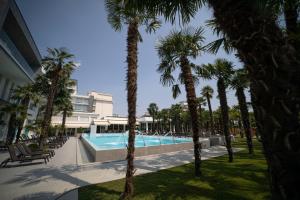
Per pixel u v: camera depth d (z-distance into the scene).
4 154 12.85
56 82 16.03
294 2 4.08
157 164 9.09
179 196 4.67
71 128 46.34
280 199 1.68
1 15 13.48
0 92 19.73
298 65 1.85
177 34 8.00
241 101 13.32
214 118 45.16
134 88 5.17
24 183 5.86
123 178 6.52
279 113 1.75
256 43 1.96
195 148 6.97
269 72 1.86
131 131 4.95
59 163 9.41
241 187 5.24
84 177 6.64
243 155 11.57
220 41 5.26
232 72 11.99
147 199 4.52
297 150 1.65
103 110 68.56
